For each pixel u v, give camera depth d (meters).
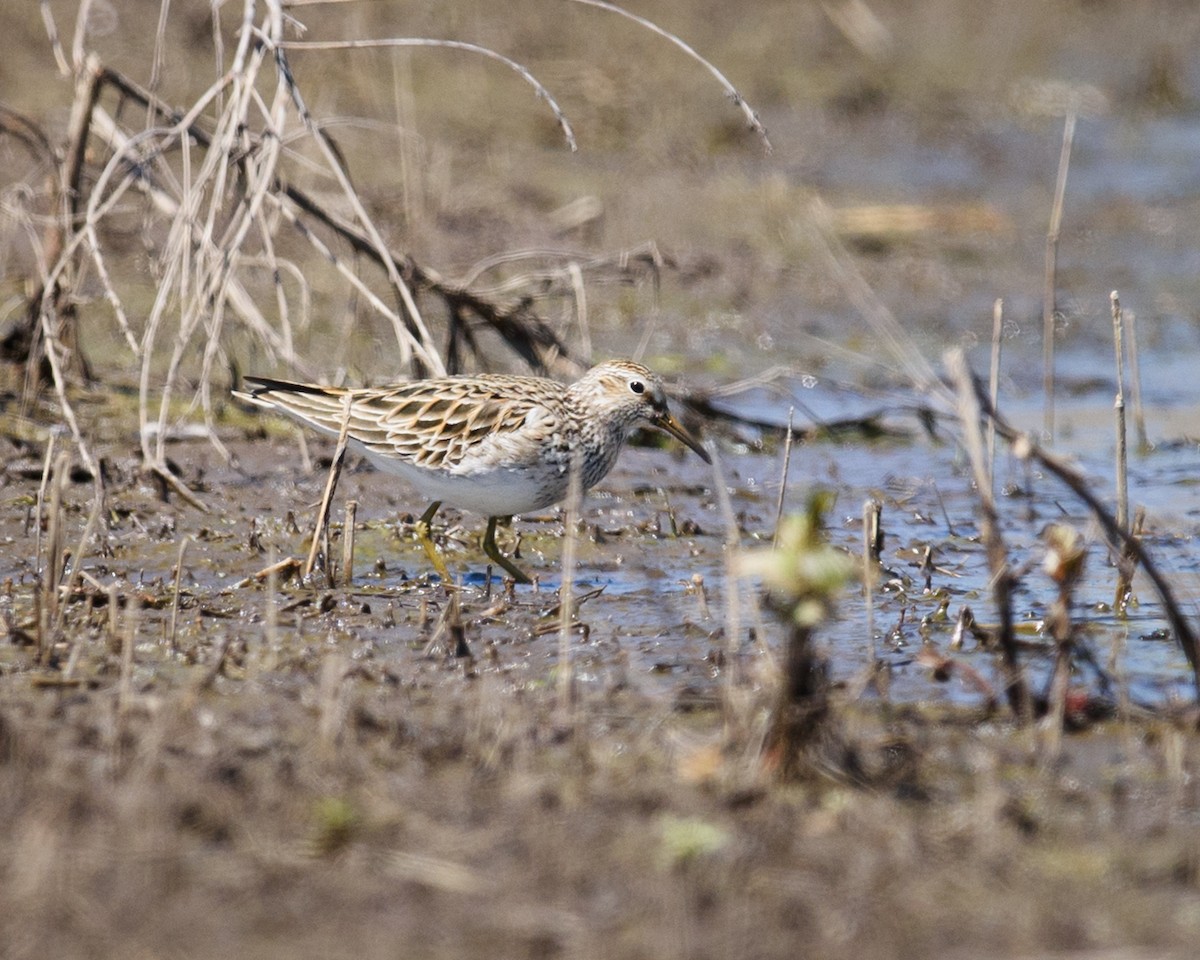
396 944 7.11
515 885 7.61
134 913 7.23
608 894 7.55
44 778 8.42
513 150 25.22
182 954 6.95
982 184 26.39
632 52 29.09
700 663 10.82
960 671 10.77
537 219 22.61
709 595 12.48
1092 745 9.59
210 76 24.64
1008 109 30.02
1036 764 9.26
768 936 7.27
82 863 7.60
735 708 9.21
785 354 19.33
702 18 31.69
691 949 7.12
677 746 9.18
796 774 8.80
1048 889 7.77
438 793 8.50
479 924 7.28
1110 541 12.04
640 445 16.42
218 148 13.93
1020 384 18.77
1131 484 15.53
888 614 12.08
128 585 12.04
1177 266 23.20
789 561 8.59
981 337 20.33
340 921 7.27
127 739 8.95
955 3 34.97
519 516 14.24
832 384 17.12
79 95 15.62
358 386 16.06
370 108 24.70
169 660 10.48
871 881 7.75
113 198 14.74
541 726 9.52
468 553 13.49
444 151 23.72
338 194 21.05
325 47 13.94
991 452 13.98
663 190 24.61
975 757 9.34
